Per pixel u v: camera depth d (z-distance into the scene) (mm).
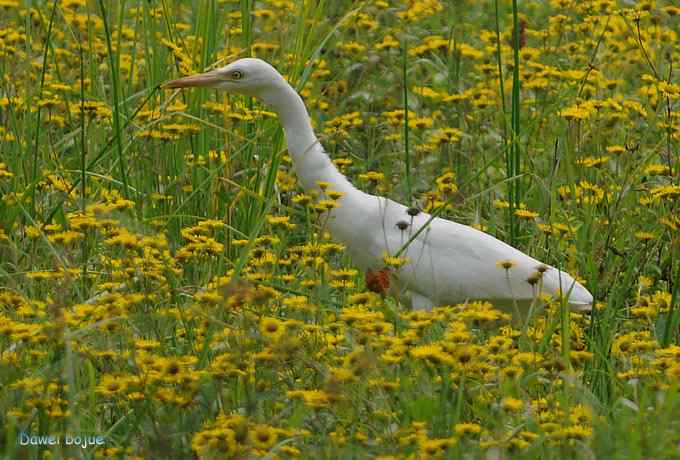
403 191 13680
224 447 7738
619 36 17016
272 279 10664
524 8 18953
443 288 10828
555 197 12586
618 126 14555
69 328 8922
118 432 8781
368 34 16750
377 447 7961
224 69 11445
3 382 8656
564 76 14844
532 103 14586
